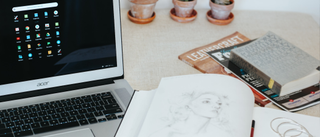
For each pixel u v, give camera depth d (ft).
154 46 2.84
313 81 2.33
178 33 3.07
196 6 3.68
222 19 3.26
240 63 2.51
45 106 2.05
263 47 2.63
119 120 1.97
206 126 1.73
